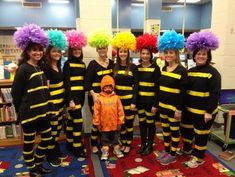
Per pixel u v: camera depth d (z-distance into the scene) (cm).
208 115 232
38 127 226
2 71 313
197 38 233
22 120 209
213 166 254
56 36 240
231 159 271
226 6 352
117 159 270
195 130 249
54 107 249
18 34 206
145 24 547
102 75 271
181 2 839
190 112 249
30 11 760
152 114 273
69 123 282
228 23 355
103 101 262
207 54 237
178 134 258
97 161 267
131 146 303
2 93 310
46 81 226
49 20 777
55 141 259
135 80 269
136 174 238
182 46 245
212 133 321
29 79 207
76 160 269
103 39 263
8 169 251
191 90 244
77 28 340
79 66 268
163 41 244
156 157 274
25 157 220
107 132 286
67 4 778
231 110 290
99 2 316
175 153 268
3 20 749
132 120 278
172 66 251
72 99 262
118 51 265
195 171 244
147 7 536
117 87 271
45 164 259
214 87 230
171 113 252
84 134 336
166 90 250
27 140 216
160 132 350
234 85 377
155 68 267
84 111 330
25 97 208
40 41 209
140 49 268
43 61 242
